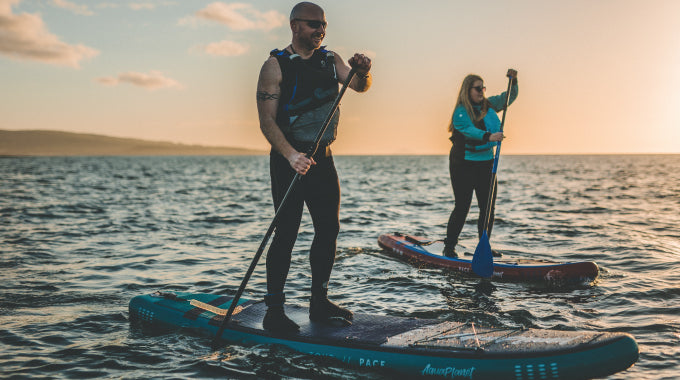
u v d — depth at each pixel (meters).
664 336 3.53
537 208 12.46
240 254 6.87
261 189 21.70
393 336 3.08
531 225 9.32
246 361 3.05
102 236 8.40
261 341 3.24
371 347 2.96
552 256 6.52
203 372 2.97
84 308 4.31
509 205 13.28
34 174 37.12
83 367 3.09
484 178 5.57
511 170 50.00
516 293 4.76
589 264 5.11
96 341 3.51
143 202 14.86
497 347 2.83
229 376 2.91
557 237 7.96
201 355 3.20
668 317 3.94
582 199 15.18
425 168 60.75
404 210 12.59
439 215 11.50
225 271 5.83
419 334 3.10
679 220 9.96
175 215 11.56
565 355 2.69
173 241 7.97
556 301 4.48
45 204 13.77
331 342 3.07
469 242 7.61
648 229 8.70
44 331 3.72
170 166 70.25
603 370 2.65
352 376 2.86
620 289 4.80
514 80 5.52
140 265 6.13
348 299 4.59
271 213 12.12
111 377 2.95
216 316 3.60
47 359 3.21
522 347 2.80
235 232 9.01
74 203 14.22
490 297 4.63
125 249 7.21
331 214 3.21
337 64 3.19
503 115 5.34
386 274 5.53
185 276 5.59
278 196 3.23
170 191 20.08
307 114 3.06
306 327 3.28
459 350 2.83
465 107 5.45
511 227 9.10
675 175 35.88
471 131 5.39
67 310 4.26
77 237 8.25
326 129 3.12
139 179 30.95
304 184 3.14
